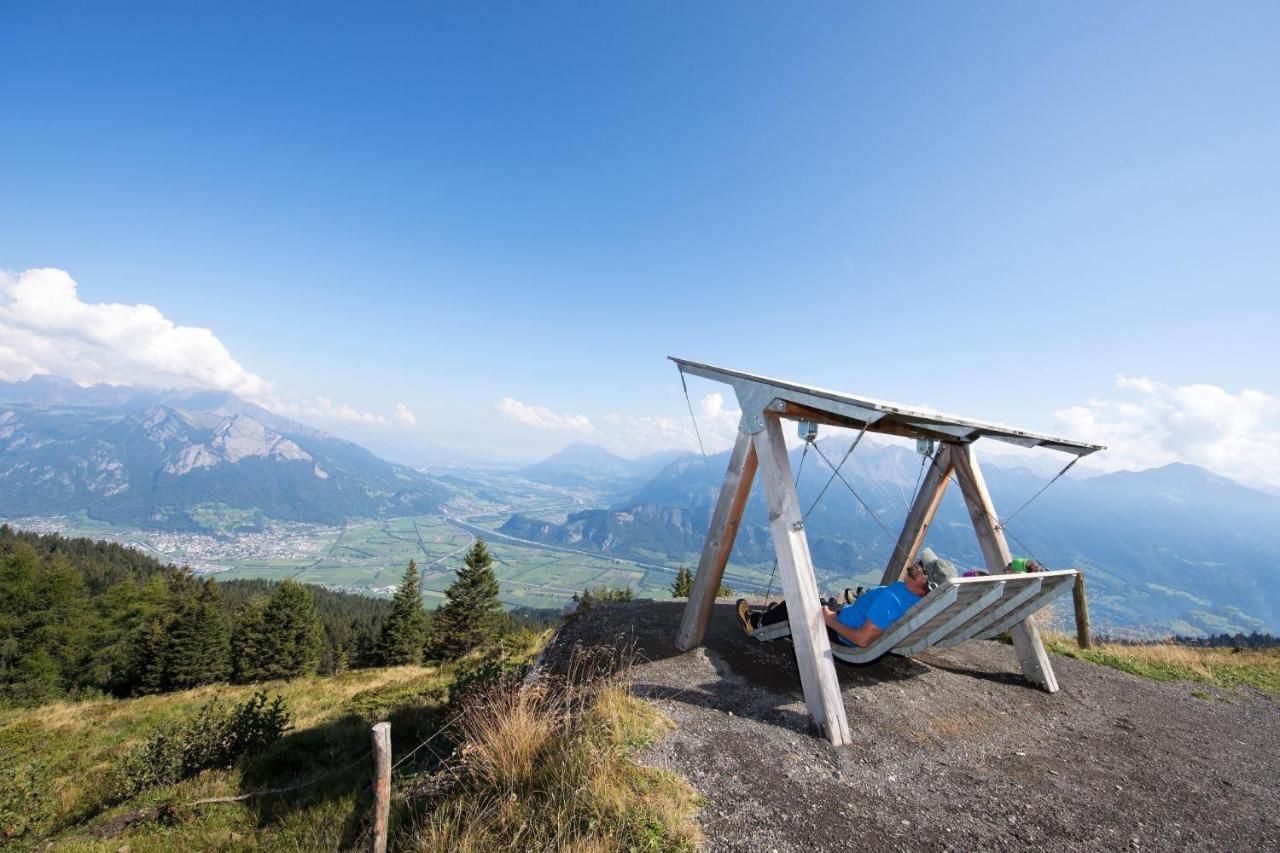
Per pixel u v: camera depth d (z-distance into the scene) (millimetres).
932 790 4215
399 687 14961
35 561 54562
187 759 8008
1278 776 5078
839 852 3348
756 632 7289
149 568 107812
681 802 3721
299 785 6652
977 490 7008
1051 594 5836
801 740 4812
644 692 5691
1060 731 5645
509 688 6105
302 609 52844
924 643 6133
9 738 13766
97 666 50688
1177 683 8117
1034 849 3547
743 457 6402
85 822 6656
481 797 4090
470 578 51406
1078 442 5859
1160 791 4512
